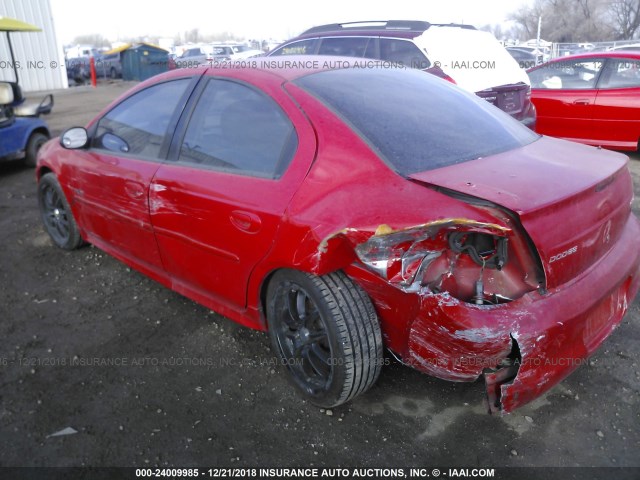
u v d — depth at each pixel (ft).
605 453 7.63
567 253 6.92
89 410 8.61
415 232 6.54
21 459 7.64
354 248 6.91
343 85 9.08
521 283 6.86
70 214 13.57
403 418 8.36
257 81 9.14
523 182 7.02
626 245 8.43
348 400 8.18
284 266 7.87
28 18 69.00
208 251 9.29
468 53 21.62
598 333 7.84
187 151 9.83
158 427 8.25
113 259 14.12
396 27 23.24
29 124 24.53
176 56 94.17
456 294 6.93
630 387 8.91
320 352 8.37
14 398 8.87
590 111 23.85
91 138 12.22
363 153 7.63
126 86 81.92
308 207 7.52
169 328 10.90
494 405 7.04
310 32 26.99
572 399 8.67
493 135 8.93
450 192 6.80
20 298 12.21
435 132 8.41
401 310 7.25
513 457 7.60
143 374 9.48
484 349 6.65
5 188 21.62
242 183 8.58
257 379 9.34
